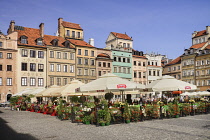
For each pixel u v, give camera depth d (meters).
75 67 64.44
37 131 15.45
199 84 72.62
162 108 21.36
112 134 13.75
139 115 19.69
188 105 24.14
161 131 14.45
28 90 40.56
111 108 18.72
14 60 56.06
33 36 62.59
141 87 20.66
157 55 84.12
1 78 54.34
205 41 78.50
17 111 37.62
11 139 12.72
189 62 76.75
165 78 23.86
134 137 12.68
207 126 16.30
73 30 70.50
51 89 31.14
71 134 14.04
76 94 25.97
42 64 59.62
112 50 71.94
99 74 68.44
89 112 19.17
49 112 30.47
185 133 13.59
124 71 74.00
